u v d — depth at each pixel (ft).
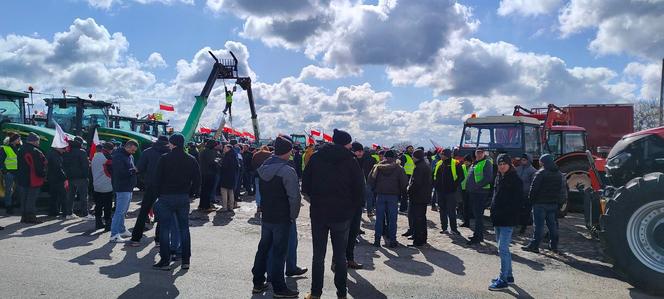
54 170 32.40
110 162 27.73
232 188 37.81
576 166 38.91
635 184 19.30
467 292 18.28
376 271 21.26
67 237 26.00
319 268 16.58
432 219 38.14
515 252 25.77
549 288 19.07
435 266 22.45
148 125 65.26
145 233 27.78
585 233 31.63
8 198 33.78
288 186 16.87
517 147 37.52
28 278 18.10
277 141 17.49
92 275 18.86
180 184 20.11
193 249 24.29
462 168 30.94
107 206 27.96
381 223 26.96
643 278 18.57
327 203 16.65
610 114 51.65
